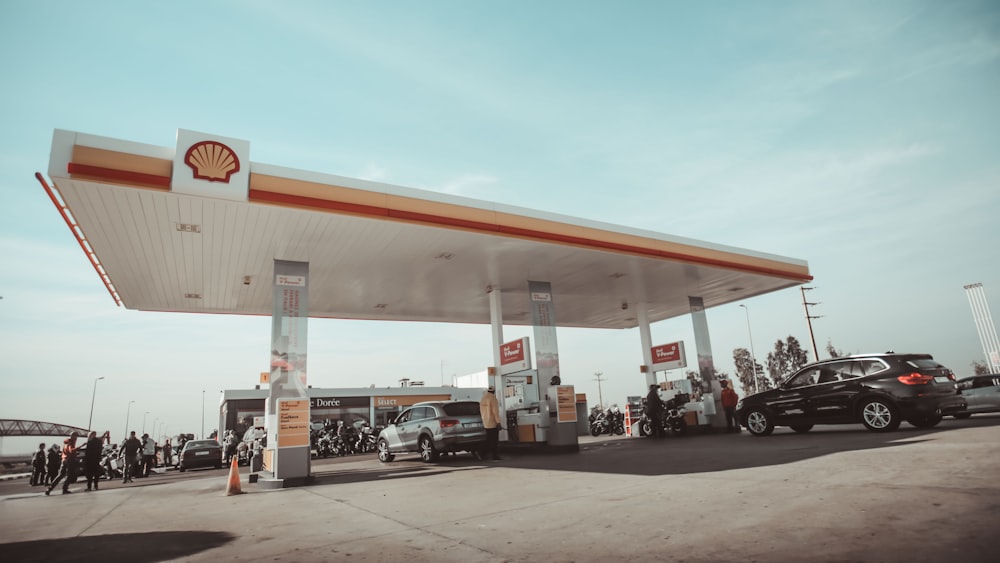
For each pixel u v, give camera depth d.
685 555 3.14
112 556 4.28
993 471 4.62
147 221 9.30
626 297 18.52
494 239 11.41
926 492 4.10
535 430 13.52
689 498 4.84
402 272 13.57
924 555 2.74
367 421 28.33
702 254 14.52
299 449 9.63
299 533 4.77
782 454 7.52
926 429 9.20
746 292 18.77
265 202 8.61
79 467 16.30
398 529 4.63
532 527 4.25
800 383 11.14
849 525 3.43
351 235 10.57
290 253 11.45
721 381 17.91
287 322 10.95
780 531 3.46
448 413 12.25
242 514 6.23
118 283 12.89
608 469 7.82
